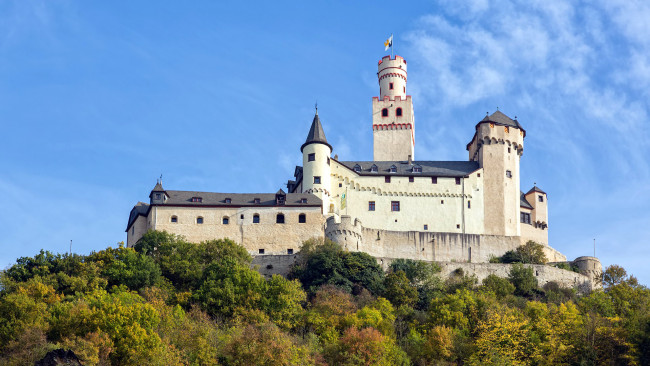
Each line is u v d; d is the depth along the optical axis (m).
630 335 100.75
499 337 100.56
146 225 137.50
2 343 89.69
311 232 134.75
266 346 89.12
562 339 101.44
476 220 148.88
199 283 114.38
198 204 135.25
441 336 100.44
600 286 135.50
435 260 139.50
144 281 115.25
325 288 117.00
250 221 135.25
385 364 94.00
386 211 148.50
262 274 127.88
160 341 88.50
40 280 109.94
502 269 133.88
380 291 121.56
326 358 94.75
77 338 87.25
